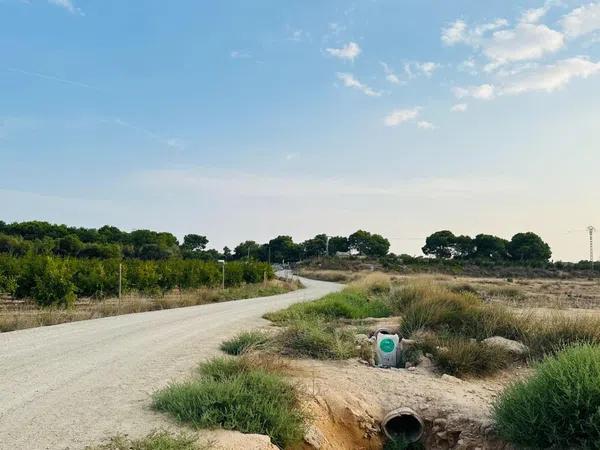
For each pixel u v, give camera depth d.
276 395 6.80
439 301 14.29
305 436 6.55
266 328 14.53
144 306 21.78
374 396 8.21
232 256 118.00
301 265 96.19
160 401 6.68
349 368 9.77
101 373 8.63
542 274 75.00
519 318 12.44
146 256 64.44
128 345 11.45
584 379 6.04
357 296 23.19
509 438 6.50
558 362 6.64
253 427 6.10
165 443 5.24
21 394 7.36
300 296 30.33
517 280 60.31
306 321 12.79
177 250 75.94
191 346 11.31
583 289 42.81
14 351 10.69
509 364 10.43
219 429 5.98
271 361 8.49
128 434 5.73
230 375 7.65
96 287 24.91
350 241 123.88
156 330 13.99
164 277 30.83
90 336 12.81
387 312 18.05
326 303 18.22
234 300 27.73
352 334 11.93
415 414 7.51
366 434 7.49
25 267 21.42
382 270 75.75
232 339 11.59
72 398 7.14
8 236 52.16
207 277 35.56
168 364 9.33
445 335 11.73
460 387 8.91
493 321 12.41
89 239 66.56
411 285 21.56
